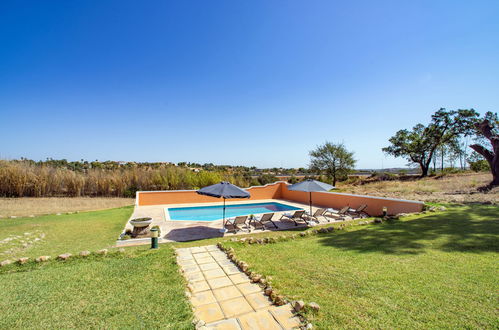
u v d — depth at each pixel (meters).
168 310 2.95
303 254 5.18
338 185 27.19
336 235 6.88
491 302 2.85
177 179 18.62
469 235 5.67
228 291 3.58
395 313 2.70
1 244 6.39
